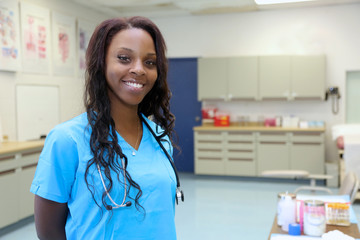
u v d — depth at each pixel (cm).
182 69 721
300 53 661
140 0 592
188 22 712
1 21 453
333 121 654
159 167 107
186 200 523
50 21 546
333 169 598
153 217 101
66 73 583
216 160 653
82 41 623
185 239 377
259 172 634
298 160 618
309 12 652
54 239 103
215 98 667
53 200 95
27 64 500
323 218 189
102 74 99
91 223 94
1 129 450
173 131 125
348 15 636
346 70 643
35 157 429
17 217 399
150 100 120
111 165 96
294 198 203
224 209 478
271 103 681
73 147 95
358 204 500
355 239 180
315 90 627
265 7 649
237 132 641
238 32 689
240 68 652
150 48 102
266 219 437
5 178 383
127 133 107
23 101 498
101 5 628
